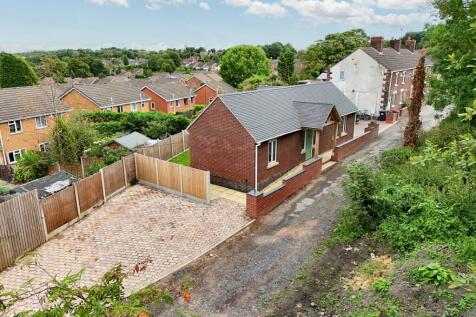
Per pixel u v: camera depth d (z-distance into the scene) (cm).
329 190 1734
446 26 1991
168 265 1202
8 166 2439
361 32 5450
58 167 2375
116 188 1884
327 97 2606
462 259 846
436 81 2192
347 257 1074
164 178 1892
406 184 1262
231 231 1409
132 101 4753
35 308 1007
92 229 1514
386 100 3628
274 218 1480
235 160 1834
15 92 3173
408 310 716
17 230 1302
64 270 1221
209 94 6153
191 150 2030
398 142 2656
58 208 1486
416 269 841
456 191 1105
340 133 2605
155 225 1520
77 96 4366
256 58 7388
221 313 912
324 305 862
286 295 940
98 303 422
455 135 1797
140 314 475
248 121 1781
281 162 1986
